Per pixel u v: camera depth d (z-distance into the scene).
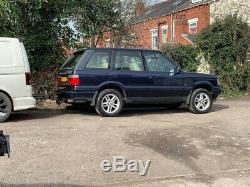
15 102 10.36
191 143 8.47
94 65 10.94
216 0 21.38
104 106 11.11
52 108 13.05
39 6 13.44
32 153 7.59
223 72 17.81
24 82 10.45
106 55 11.10
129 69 11.27
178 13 26.61
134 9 18.89
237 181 6.59
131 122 10.38
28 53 14.09
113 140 8.53
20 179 6.36
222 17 18.78
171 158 7.56
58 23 14.63
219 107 13.57
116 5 17.84
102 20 17.38
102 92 11.02
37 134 8.91
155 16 29.47
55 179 6.41
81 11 16.11
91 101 10.95
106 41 17.92
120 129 9.48
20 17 13.94
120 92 11.23
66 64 11.50
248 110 12.80
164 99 11.66
